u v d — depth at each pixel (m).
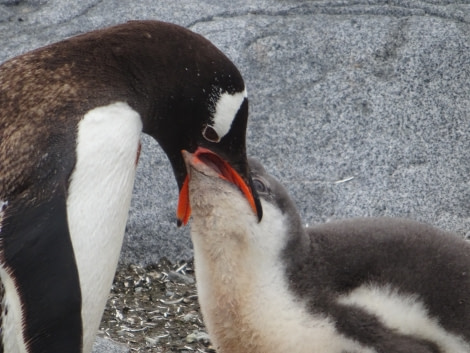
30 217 9.02
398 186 15.32
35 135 9.34
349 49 17.20
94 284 9.48
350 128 16.06
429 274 11.59
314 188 15.27
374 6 18.19
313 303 11.31
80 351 9.12
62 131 9.38
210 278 11.45
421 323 11.55
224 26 17.70
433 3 18.30
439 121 16.17
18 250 8.97
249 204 11.14
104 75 9.94
